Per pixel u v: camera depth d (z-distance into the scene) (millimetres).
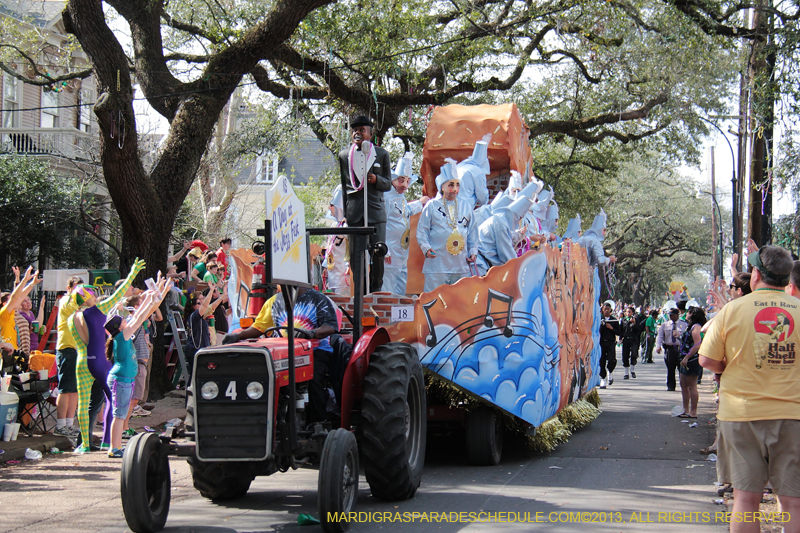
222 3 16141
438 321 7621
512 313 7672
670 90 19000
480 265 8906
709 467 7867
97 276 16016
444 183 8789
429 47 16281
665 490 6719
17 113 22266
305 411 6074
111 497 6344
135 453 5027
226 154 21984
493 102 22484
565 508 5961
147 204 11547
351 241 8141
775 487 4332
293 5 12141
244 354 5129
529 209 9922
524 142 11750
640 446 9234
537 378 7805
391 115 19391
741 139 18188
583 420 10445
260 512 5836
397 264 9586
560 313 8969
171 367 13031
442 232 8742
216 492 6035
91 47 10414
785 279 4500
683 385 11953
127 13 12562
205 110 12289
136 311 8258
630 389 16953
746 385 4375
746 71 16609
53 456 8164
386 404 5879
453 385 7570
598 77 21109
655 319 28625
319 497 5043
